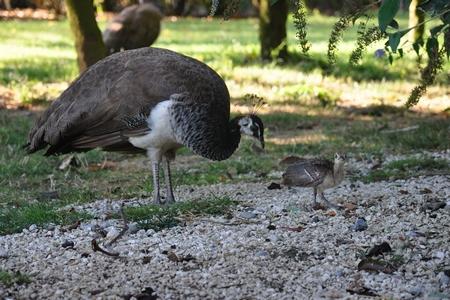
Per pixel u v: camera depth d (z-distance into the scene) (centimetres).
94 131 989
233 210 953
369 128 1507
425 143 1341
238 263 782
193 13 4025
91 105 982
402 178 1108
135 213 932
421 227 862
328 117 1639
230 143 1004
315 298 700
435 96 1777
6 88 1845
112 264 791
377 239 833
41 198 1095
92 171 1263
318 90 1789
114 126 978
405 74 2038
